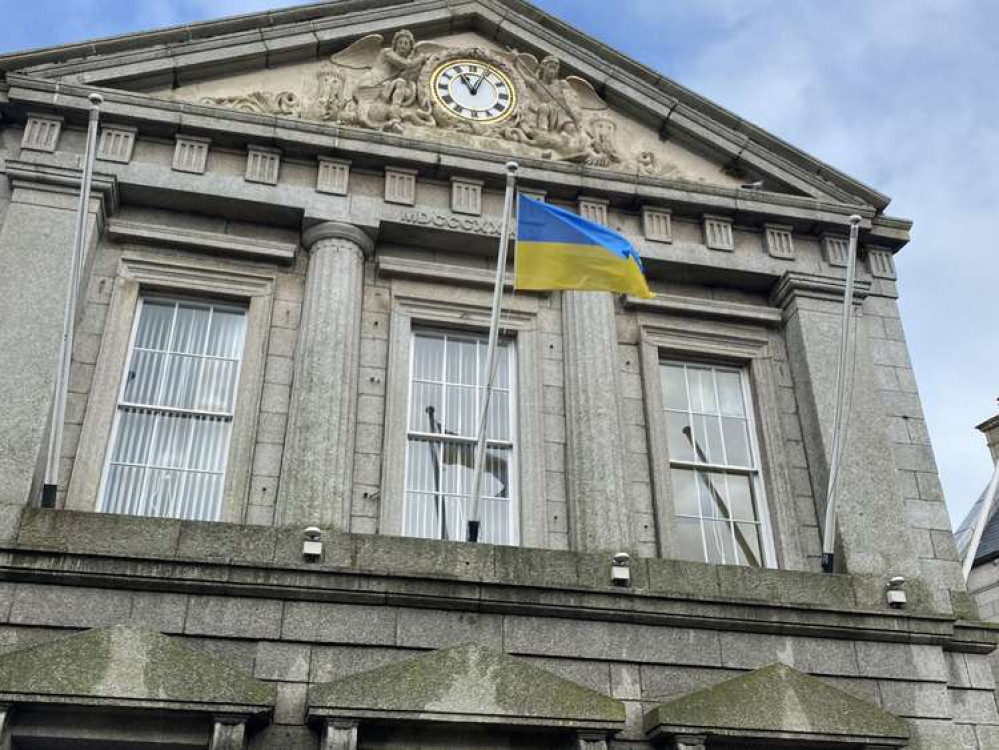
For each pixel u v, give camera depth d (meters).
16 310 12.63
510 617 11.85
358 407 13.51
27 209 13.31
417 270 14.45
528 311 14.70
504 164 15.11
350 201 14.53
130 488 12.70
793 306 15.44
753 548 14.16
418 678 10.83
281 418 13.21
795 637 12.55
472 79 16.08
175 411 13.22
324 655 11.22
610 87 16.44
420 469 13.57
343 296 13.77
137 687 10.22
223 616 11.17
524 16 16.61
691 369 15.30
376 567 11.75
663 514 13.61
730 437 14.88
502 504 13.53
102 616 10.94
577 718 10.93
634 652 11.99
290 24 15.60
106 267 13.65
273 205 14.23
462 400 14.15
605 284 13.21
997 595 21.38
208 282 13.92
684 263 15.34
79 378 12.81
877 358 15.41
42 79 14.05
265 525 12.11
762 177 16.55
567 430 13.84
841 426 13.36
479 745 10.93
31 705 10.02
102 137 14.09
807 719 11.55
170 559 11.15
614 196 15.48
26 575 10.94
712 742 11.50
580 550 12.84
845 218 16.08
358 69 15.82
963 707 12.88
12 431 11.91
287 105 15.16
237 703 10.38
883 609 12.86
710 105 16.56
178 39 15.09
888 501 13.95
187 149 14.35
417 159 14.84
